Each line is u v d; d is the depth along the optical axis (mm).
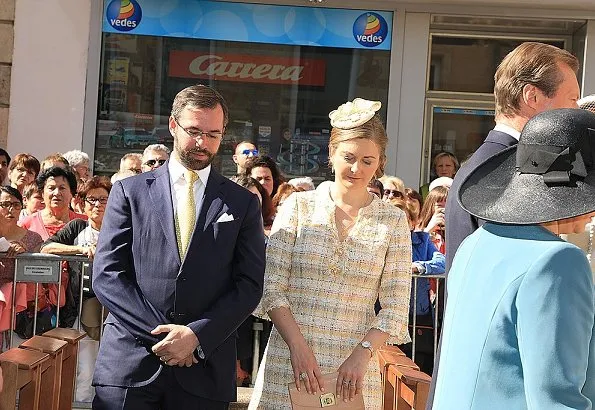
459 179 3281
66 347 5004
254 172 7699
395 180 7496
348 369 4008
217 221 4219
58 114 9945
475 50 10344
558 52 3328
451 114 10367
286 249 4195
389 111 10156
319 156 10172
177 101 4324
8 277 6043
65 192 7059
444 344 2688
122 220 4246
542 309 2391
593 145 2549
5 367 4039
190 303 4152
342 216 4223
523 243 2531
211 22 10055
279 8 10078
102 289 4160
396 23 10109
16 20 9906
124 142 10023
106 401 4137
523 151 2613
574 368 2361
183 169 4305
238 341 6355
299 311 4164
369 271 4180
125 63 10008
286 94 10148
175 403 4148
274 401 4168
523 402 2434
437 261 6242
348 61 10141
